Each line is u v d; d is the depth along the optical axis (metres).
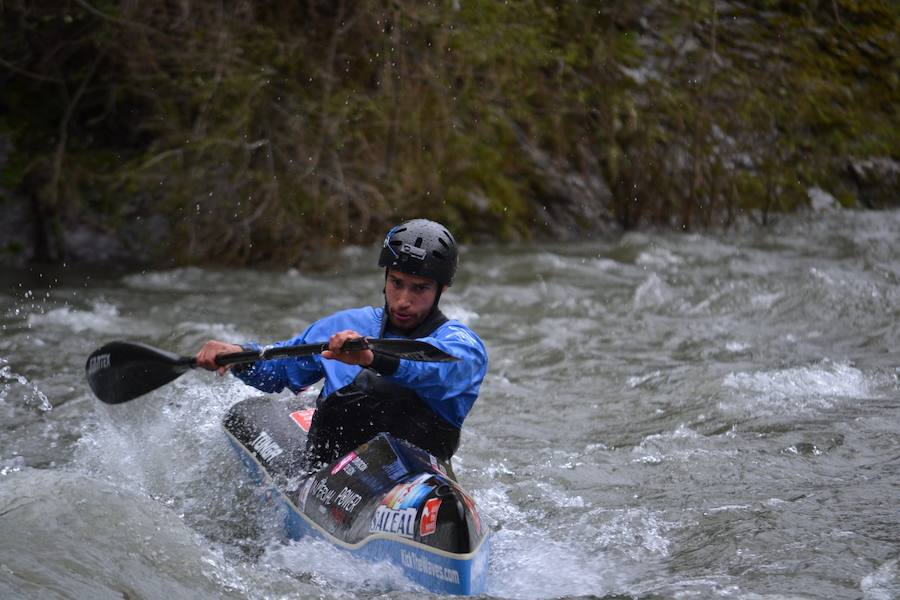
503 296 32.16
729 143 47.62
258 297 32.25
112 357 15.40
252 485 15.06
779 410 20.98
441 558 12.26
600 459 18.66
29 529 12.49
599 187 44.66
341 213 38.78
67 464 17.44
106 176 37.75
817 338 26.86
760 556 13.97
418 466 13.43
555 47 46.69
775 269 35.75
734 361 24.89
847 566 13.51
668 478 17.56
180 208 37.59
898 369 23.84
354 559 12.95
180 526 13.34
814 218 46.31
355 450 13.98
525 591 13.03
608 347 26.47
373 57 41.31
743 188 46.38
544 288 33.16
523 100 44.66
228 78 37.91
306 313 30.06
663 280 33.91
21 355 24.61
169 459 17.14
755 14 52.97
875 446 18.69
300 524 13.91
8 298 30.81
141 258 37.25
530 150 43.97
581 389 23.06
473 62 43.69
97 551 12.27
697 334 27.55
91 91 38.59
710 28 50.31
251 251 37.62
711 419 20.62
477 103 43.50
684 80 48.09
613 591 12.95
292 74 39.81
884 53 54.25
